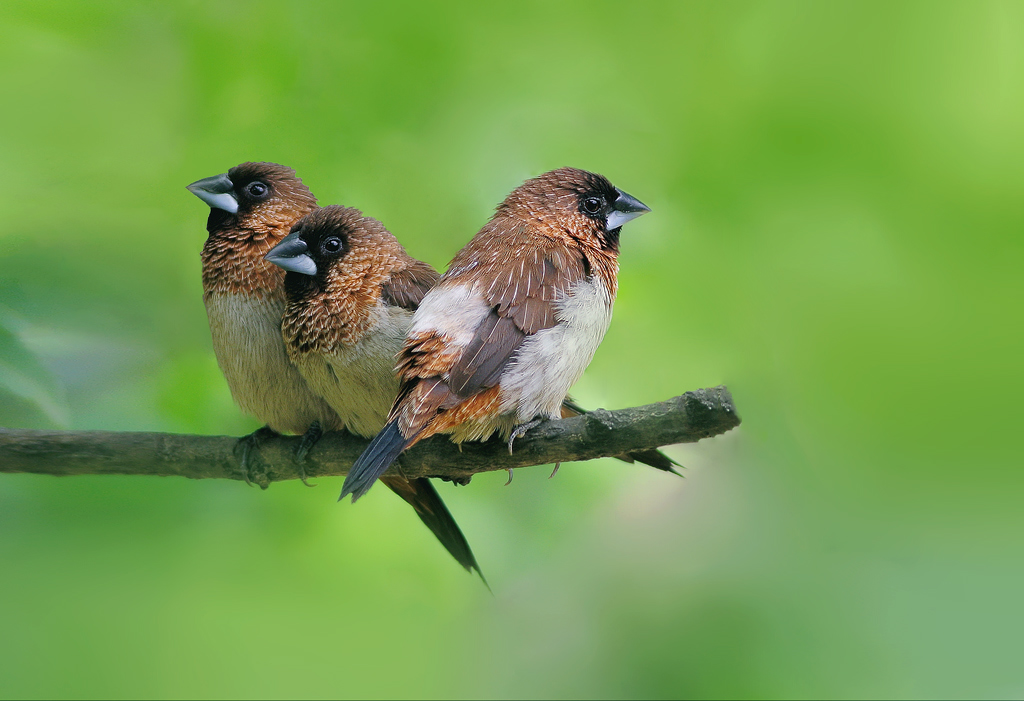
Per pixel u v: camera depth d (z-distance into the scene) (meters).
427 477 8.23
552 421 7.63
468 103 10.81
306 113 10.43
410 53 10.74
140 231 9.84
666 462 8.05
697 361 10.30
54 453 8.07
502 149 10.76
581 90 11.04
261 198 9.03
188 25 10.35
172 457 8.35
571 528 10.14
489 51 10.99
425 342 7.30
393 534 9.77
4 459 8.02
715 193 10.71
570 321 7.74
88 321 8.59
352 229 8.43
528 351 7.49
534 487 9.89
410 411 7.14
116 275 9.16
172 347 9.41
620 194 8.62
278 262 8.25
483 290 7.63
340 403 8.38
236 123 10.34
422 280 8.53
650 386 10.25
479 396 7.34
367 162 10.44
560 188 8.45
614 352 10.28
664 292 10.41
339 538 9.71
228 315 8.87
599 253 8.44
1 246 8.73
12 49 10.16
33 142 10.02
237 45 10.36
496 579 9.73
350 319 8.22
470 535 9.73
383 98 10.60
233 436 8.99
